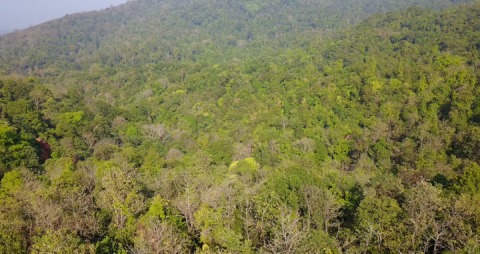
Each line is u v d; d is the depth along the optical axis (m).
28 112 58.22
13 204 29.48
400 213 23.72
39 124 57.34
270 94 76.06
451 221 21.23
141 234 23.02
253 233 23.77
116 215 28.28
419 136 49.22
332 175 36.53
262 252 20.22
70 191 30.16
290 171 32.78
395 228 22.11
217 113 76.00
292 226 21.33
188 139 66.06
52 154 51.44
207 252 20.61
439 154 43.66
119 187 30.73
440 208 22.48
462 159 41.66
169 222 26.17
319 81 76.44
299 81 78.38
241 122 67.56
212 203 28.06
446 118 55.00
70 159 45.81
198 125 73.56
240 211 26.19
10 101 64.25
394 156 48.59
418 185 26.48
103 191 31.47
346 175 38.81
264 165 47.12
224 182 33.75
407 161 44.53
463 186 29.50
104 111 77.62
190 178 37.44
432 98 59.84
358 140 54.22
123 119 76.62
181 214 29.02
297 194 29.50
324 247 21.30
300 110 66.44
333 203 28.30
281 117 64.06
